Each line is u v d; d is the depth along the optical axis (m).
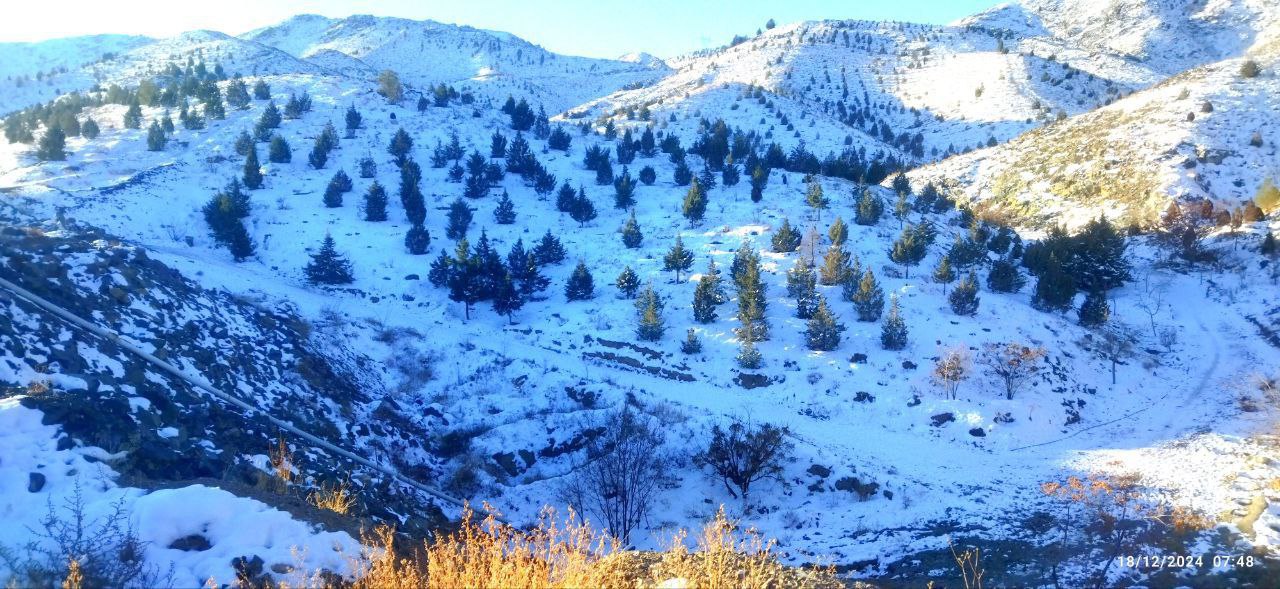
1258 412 28.64
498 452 23.17
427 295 46.06
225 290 30.41
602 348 37.16
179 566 7.00
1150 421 30.00
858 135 139.88
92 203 50.38
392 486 16.86
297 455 15.95
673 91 186.00
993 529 17.70
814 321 36.09
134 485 9.04
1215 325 41.59
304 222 56.28
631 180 65.69
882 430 29.39
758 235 51.84
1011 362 31.91
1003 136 134.25
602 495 20.20
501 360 32.12
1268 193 58.31
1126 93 147.25
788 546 18.02
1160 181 62.41
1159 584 12.66
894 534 18.30
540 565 6.35
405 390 28.05
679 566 7.58
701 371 34.72
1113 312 44.91
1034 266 49.09
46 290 17.02
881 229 54.56
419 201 56.72
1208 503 17.52
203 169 64.56
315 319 31.72
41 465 9.01
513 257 46.19
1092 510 17.94
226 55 198.25
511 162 71.81
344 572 7.58
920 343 35.72
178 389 15.85
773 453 22.44
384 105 91.38
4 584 6.26
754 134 128.62
